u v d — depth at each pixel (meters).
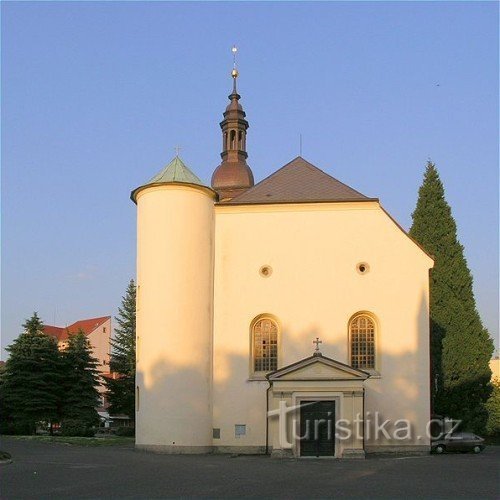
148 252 40.00
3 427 56.19
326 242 41.72
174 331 38.97
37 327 59.91
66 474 25.20
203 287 40.41
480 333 53.97
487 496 20.56
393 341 40.38
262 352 41.22
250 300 41.44
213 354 40.97
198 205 40.72
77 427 54.41
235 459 34.81
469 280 54.62
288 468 29.36
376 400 39.81
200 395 39.34
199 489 21.67
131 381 70.56
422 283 40.81
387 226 41.53
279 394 37.41
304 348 40.78
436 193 55.97
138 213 41.38
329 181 44.06
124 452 37.22
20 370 57.75
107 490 21.09
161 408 38.34
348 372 37.12
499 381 70.19
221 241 42.12
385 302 40.81
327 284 41.31
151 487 21.95
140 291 40.28
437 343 53.50
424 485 23.28
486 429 57.41
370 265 41.28
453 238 55.19
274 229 42.03
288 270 41.59
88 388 60.22
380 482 24.12
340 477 25.72
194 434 38.66
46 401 56.84
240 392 40.53
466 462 33.06
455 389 52.91
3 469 26.64
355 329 41.06
